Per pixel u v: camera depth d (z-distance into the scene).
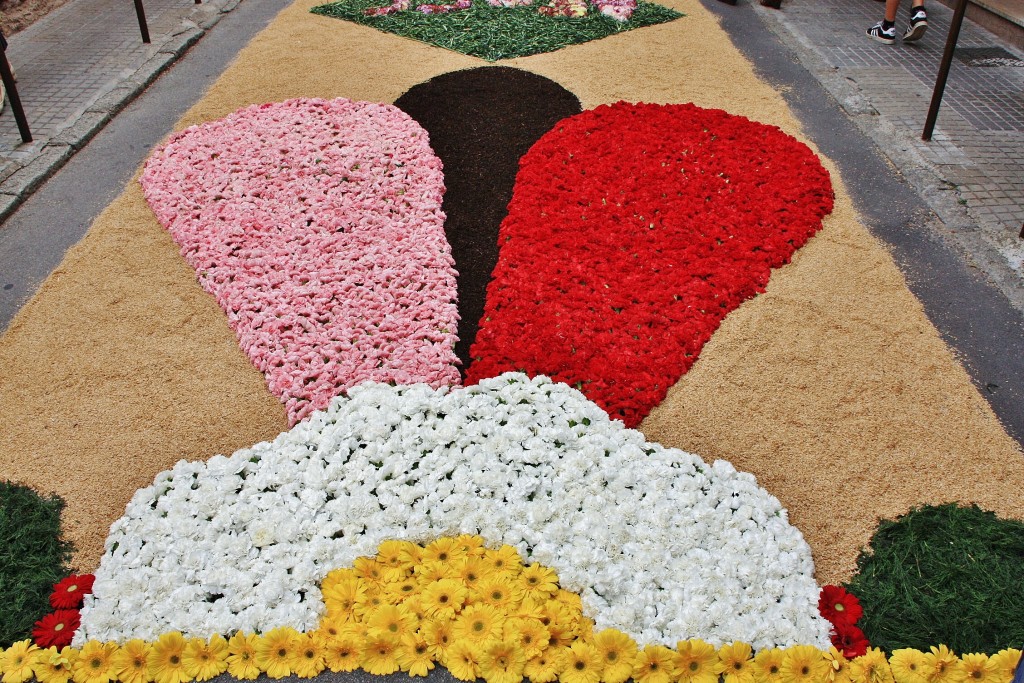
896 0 7.03
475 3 8.14
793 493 3.22
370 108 6.03
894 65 6.85
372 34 7.47
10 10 8.06
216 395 3.70
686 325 3.96
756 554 2.87
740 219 4.70
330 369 3.76
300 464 3.21
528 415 3.36
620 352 3.82
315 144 5.53
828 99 6.24
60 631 2.72
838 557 2.98
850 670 2.55
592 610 2.71
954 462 3.32
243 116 5.95
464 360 3.89
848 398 3.61
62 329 4.05
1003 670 2.53
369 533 2.94
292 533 2.94
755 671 2.54
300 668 2.61
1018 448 3.38
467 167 5.36
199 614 2.72
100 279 4.38
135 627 2.71
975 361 3.81
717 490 3.09
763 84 6.47
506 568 2.82
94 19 7.95
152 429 3.53
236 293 4.20
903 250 4.54
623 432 3.35
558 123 5.81
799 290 4.23
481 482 3.09
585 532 2.91
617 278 4.28
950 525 3.04
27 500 3.21
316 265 4.41
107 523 3.16
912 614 2.75
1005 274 4.30
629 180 5.08
